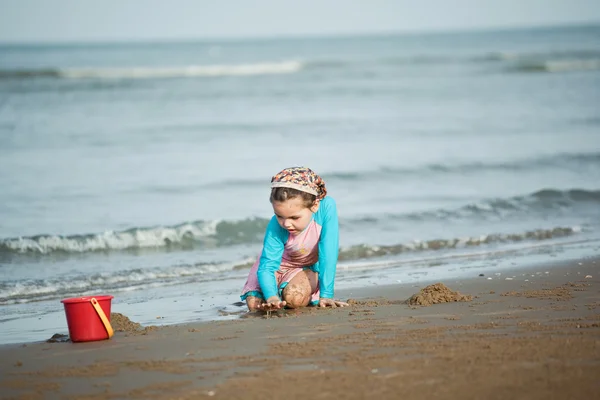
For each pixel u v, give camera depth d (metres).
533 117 20.94
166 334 4.64
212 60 50.19
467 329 4.36
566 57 46.84
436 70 39.38
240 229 9.27
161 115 21.38
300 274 5.63
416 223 9.72
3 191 11.45
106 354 4.18
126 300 6.25
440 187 12.05
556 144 16.23
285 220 5.38
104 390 3.51
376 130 18.67
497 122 20.03
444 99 25.95
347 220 9.70
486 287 6.08
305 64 42.53
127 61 49.41
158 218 9.88
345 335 4.34
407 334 4.29
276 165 13.84
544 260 7.57
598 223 9.75
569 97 26.03
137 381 3.62
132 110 22.58
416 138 17.39
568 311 4.80
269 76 35.78
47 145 16.00
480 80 33.44
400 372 3.51
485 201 10.71
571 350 3.74
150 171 13.23
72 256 8.29
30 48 89.31
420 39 104.31
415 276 7.01
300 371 3.62
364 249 8.40
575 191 11.17
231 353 4.05
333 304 5.44
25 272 7.52
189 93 27.62
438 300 5.35
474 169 13.55
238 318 5.33
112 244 8.66
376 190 11.82
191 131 18.27
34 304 6.29
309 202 5.36
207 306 5.93
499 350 3.80
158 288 6.83
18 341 4.86
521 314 4.75
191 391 3.41
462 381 3.32
